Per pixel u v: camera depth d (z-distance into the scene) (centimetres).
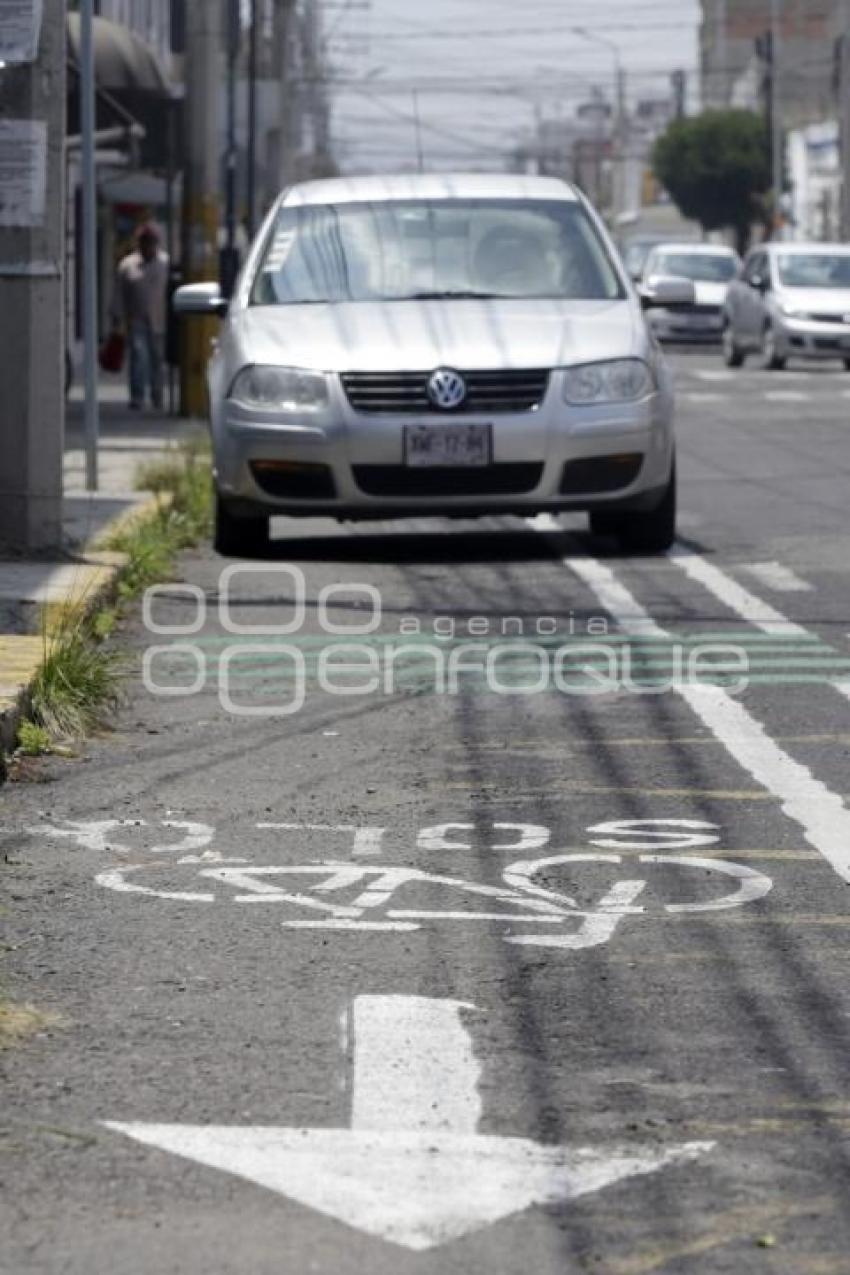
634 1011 746
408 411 1836
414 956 805
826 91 15038
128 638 1497
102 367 4731
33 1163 614
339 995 760
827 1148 629
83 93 2295
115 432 3322
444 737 1181
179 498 2200
